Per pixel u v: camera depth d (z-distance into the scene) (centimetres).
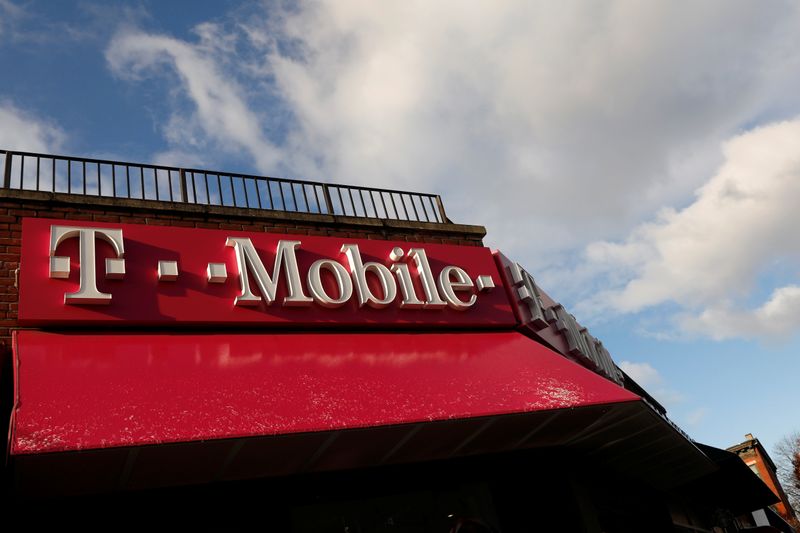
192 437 479
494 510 770
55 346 575
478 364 737
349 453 633
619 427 820
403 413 588
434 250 908
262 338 693
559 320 1056
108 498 571
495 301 909
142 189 780
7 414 549
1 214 656
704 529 1402
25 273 616
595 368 1165
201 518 603
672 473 1110
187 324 671
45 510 543
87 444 439
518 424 701
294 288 745
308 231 842
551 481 830
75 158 747
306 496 664
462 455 766
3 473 528
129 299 651
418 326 821
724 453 1311
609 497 952
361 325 779
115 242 665
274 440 534
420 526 711
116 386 518
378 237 895
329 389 600
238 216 796
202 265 715
